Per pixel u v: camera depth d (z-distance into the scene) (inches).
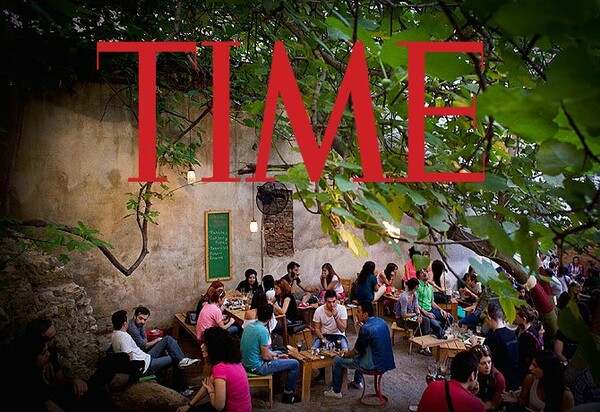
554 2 17.3
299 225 398.0
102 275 311.6
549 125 24.3
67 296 235.8
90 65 251.1
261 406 253.4
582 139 24.5
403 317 335.3
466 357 149.5
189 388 262.2
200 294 355.6
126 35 183.2
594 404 34.9
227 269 366.3
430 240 49.0
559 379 147.3
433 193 50.0
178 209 343.3
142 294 328.2
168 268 339.9
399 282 444.8
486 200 62.5
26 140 283.1
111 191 314.7
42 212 291.0
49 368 192.4
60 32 185.8
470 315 328.2
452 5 41.2
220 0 98.9
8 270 213.5
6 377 162.2
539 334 224.7
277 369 251.8
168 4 179.8
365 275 363.9
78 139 301.7
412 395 272.2
